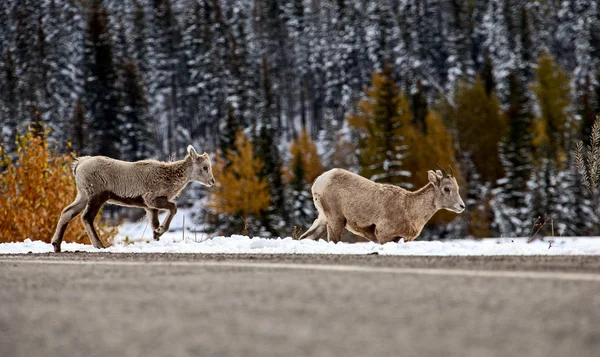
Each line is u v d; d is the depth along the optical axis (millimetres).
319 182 22156
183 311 7219
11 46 145125
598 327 5734
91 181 21906
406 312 6770
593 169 21484
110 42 134000
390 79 86312
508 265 10625
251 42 191750
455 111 113688
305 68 197625
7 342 5871
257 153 89688
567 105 115750
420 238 75938
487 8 189875
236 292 8484
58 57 133125
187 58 178750
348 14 171875
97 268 12273
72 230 31234
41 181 31453
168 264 12695
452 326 5988
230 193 78062
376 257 13367
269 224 78875
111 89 124875
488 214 76625
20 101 112250
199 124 172750
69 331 6305
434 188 21859
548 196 71125
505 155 94125
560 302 7023
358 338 5598
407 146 81375
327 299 7730
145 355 5160
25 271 11961
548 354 4777
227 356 5039
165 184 23141
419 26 181250
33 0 141250
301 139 122500
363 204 21391
